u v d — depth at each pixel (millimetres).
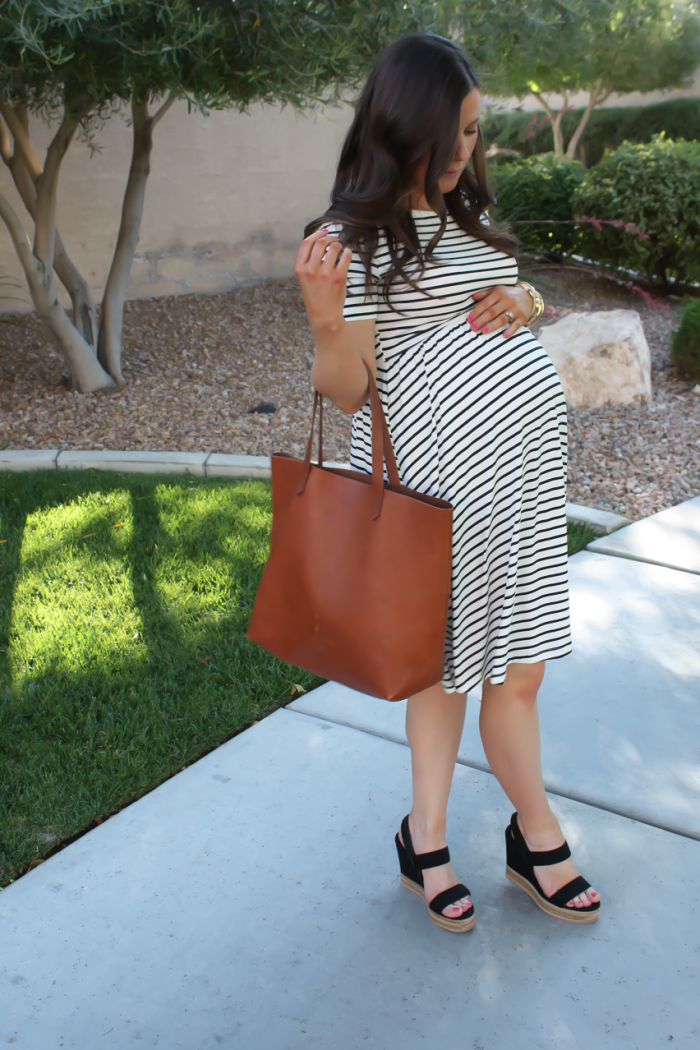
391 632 1495
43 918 1792
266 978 1655
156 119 5465
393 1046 1514
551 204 9031
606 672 2686
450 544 1484
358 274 1461
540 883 1790
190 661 2730
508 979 1644
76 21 3637
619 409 5348
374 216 1451
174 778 2229
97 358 5922
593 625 2963
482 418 1552
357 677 1544
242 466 4539
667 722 2445
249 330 7266
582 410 5406
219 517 3812
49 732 2387
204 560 3396
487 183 1647
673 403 5414
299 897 1852
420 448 1586
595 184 8281
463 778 2230
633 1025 1543
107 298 5773
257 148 8328
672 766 2260
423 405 1564
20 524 3762
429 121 1407
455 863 1942
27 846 1982
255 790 2184
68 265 5734
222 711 2500
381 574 1497
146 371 6199
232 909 1817
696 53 15211
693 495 4152
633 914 1792
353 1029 1548
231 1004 1602
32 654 2746
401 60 1420
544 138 16625
